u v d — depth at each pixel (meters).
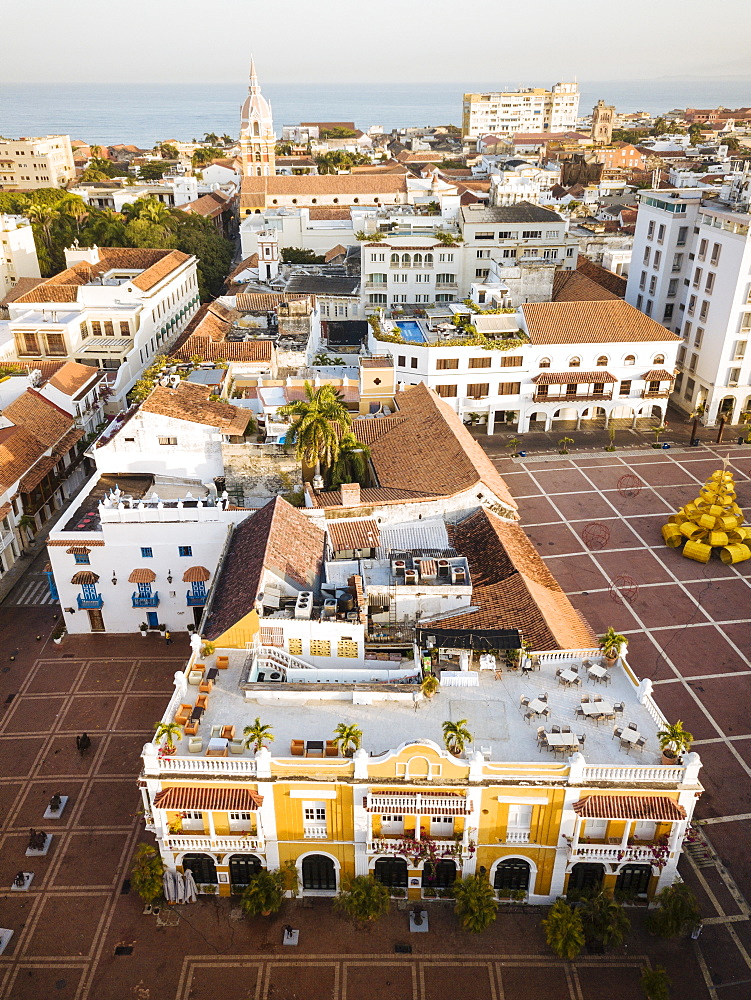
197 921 41.50
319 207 165.50
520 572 54.69
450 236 119.00
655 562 72.19
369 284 119.50
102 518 58.53
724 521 72.62
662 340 96.00
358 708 43.06
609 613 65.06
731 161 199.12
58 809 47.19
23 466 75.56
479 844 40.19
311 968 39.22
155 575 60.50
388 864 41.78
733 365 97.56
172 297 119.50
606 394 98.12
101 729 53.44
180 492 64.50
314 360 92.38
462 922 39.94
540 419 101.25
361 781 38.44
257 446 61.09
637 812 37.53
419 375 94.81
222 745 39.97
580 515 79.75
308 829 40.25
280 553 51.28
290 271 134.00
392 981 38.66
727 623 64.12
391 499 60.75
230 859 41.69
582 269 128.50
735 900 42.38
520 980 38.72
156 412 63.78
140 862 41.84
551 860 40.44
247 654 46.88
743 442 95.88
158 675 58.50
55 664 59.75
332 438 61.28
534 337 94.56
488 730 41.31
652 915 40.34
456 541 60.50
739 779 49.56
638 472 88.50
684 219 104.00
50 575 64.50
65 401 86.88
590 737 41.03
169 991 38.12
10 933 40.72
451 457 66.44
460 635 46.53
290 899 42.69
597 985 38.50
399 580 52.28
